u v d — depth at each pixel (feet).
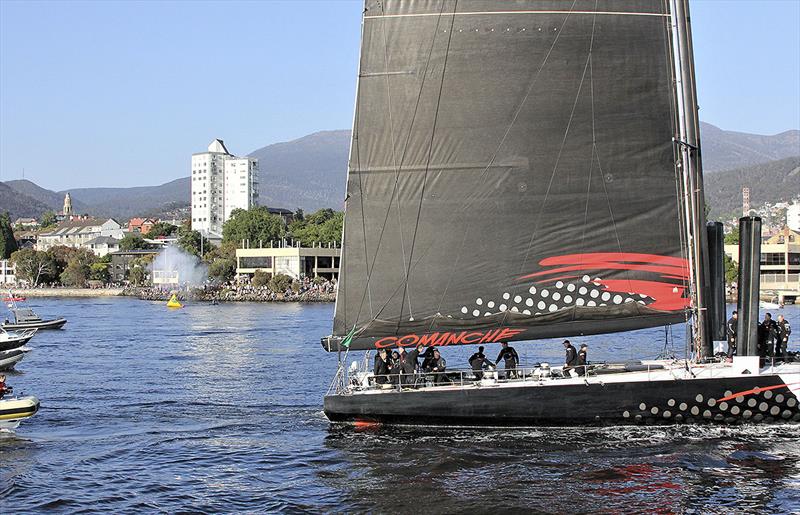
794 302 552.41
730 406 109.60
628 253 112.78
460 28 111.96
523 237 113.09
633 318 112.98
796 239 580.71
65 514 89.04
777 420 110.11
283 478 99.81
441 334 114.42
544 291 113.29
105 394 160.76
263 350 247.50
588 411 111.04
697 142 112.37
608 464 100.12
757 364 109.60
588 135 112.37
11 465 106.73
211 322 390.63
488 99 112.37
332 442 113.70
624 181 112.47
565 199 112.78
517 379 115.24
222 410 141.59
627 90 112.06
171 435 122.31
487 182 112.88
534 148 112.57
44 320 385.70
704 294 113.60
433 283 113.80
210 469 104.17
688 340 116.78
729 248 566.36
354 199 113.39
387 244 113.70
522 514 86.53
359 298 114.42
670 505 87.97
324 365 205.16
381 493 93.40
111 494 95.30
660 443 107.14
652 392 109.91
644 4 111.45
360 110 112.68
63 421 133.28
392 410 113.70
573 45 111.86
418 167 112.88
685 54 111.96
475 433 112.78
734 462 100.01
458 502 90.12
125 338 300.20
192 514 88.79
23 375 192.34
